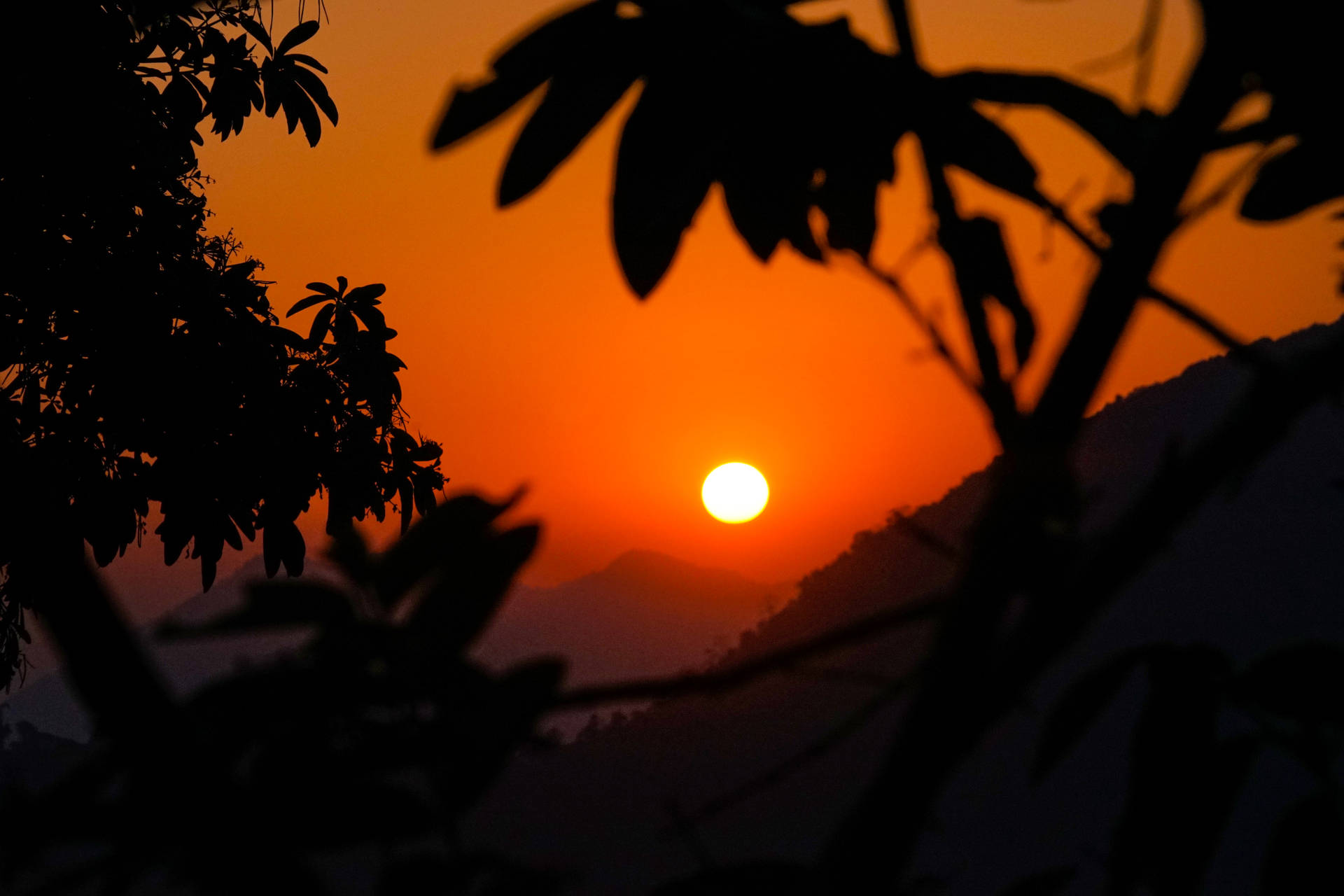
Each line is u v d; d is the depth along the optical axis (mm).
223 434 19219
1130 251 4461
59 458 17109
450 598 4453
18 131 14781
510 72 4621
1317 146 4684
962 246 4547
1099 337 4461
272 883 4352
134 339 18594
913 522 4488
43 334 17969
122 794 4344
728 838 81375
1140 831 4551
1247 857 50906
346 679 4430
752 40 4609
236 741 4418
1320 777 4520
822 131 4656
